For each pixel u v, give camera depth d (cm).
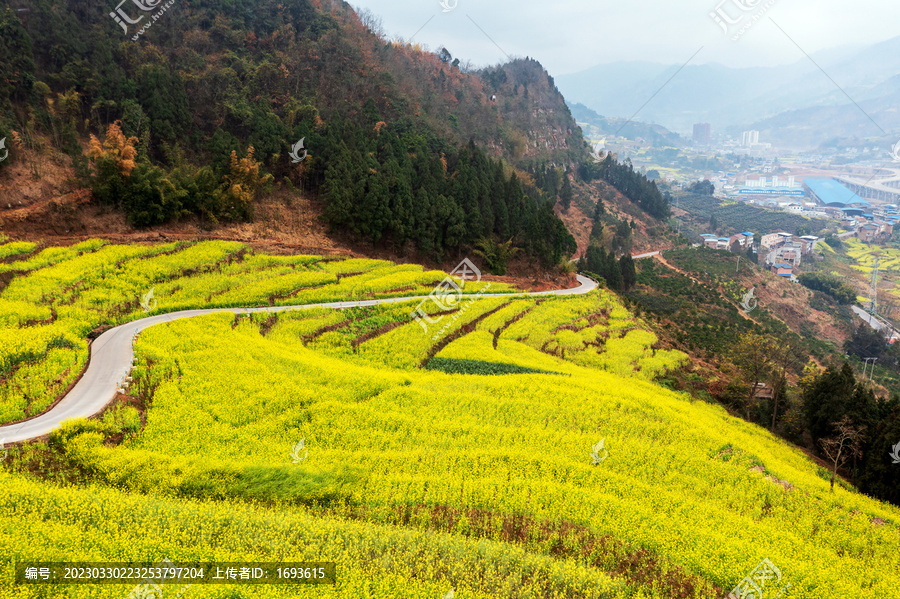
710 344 8525
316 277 6425
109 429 2938
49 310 4347
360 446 3203
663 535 2516
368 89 10394
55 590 1712
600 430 3831
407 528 2366
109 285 5125
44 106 6525
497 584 2023
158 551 1944
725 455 3731
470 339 5844
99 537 1964
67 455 2656
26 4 6994
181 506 2269
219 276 5900
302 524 2227
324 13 11038
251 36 9625
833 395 4941
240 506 2378
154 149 7219
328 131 8175
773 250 19150
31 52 6481
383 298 6481
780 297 14462
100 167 6069
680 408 4728
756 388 6047
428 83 13850
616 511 2662
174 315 4950
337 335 5275
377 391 4066
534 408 4034
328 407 3597
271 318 5319
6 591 1667
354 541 2153
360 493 2606
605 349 6631
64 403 3191
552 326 6888
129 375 3612
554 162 17862
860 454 4175
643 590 2155
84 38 7456
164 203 6381
